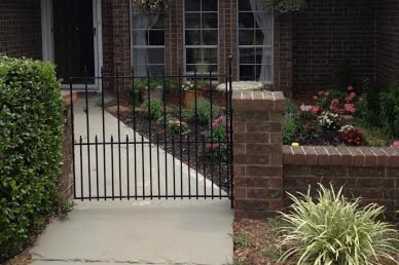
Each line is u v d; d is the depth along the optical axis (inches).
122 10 525.7
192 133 381.1
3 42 490.0
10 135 192.7
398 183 237.3
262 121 234.7
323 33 549.6
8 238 197.3
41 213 234.4
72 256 209.0
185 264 202.7
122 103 486.9
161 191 277.0
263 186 237.3
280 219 233.5
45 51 565.0
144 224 235.9
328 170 239.0
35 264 203.5
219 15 518.3
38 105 215.0
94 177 299.1
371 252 195.5
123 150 347.6
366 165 236.5
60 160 238.7
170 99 486.6
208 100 445.1
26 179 205.2
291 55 523.8
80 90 556.7
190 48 527.8
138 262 204.7
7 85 194.4
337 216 205.3
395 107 374.3
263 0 515.2
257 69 528.4
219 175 273.3
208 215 244.2
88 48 564.4
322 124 388.5
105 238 223.5
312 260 196.9
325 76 553.3
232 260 204.5
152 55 532.4
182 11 520.7
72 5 563.8
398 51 461.4
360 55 551.5
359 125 405.4
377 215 229.3
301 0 502.9
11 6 503.2
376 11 541.6
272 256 205.0
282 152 237.5
